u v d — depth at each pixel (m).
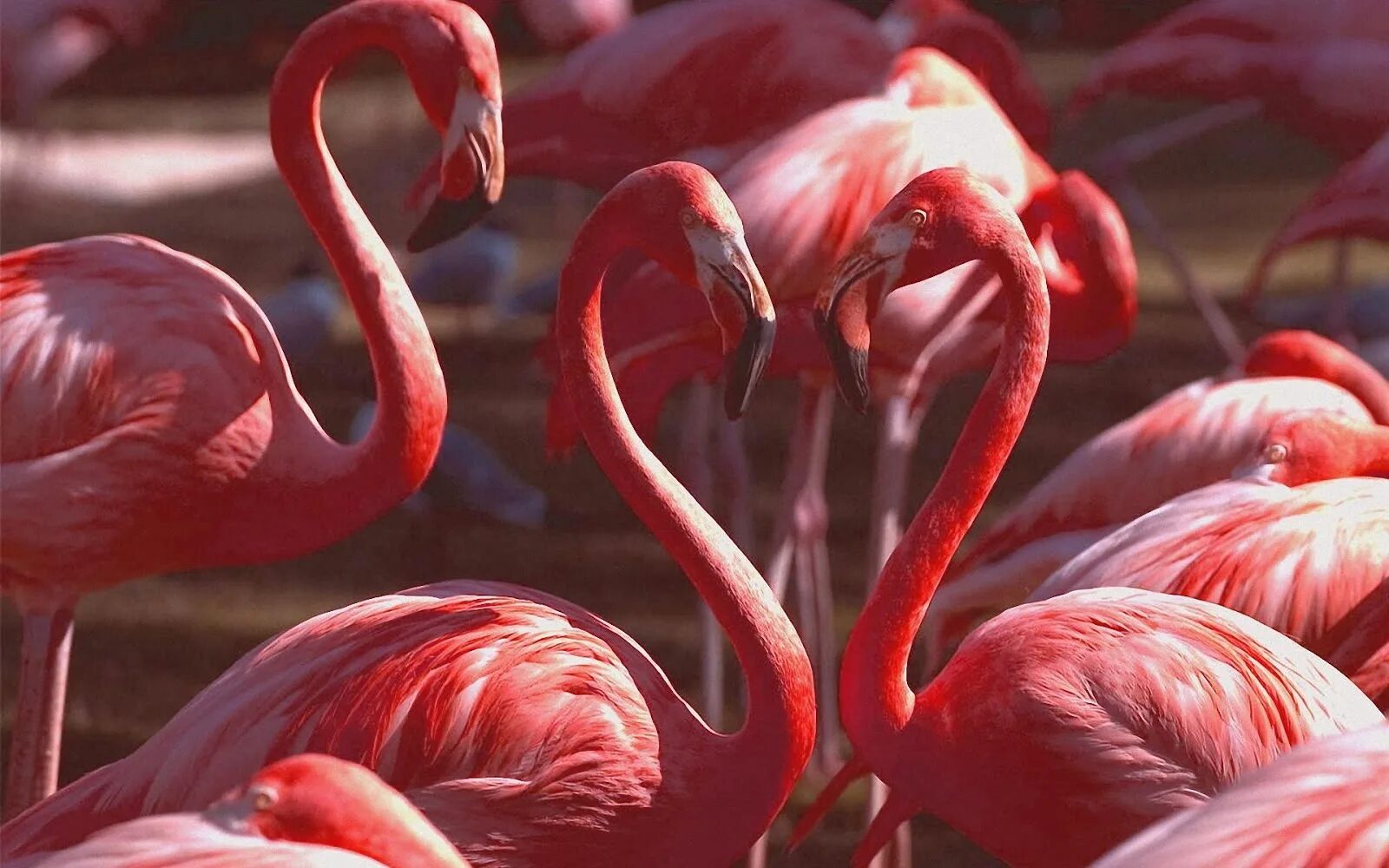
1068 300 8.20
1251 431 6.82
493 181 6.34
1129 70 12.66
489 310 17.75
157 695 9.12
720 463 9.48
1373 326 14.81
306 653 4.91
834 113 7.82
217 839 3.54
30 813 4.84
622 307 7.59
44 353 6.16
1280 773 3.41
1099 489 6.90
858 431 14.09
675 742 4.93
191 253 19.20
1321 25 12.40
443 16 6.32
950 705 5.16
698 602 10.69
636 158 10.03
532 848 4.77
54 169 23.36
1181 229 19.52
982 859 7.72
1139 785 4.91
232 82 30.58
